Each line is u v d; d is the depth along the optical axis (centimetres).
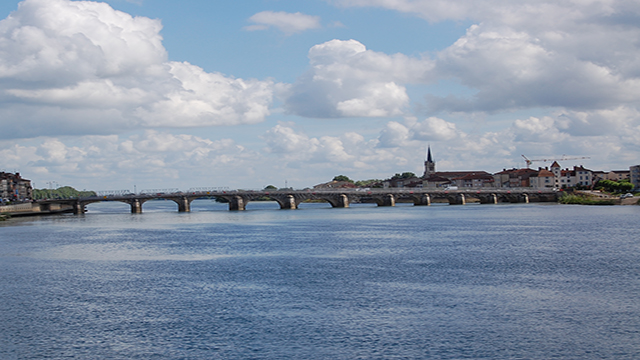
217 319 5150
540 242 10569
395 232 13138
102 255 9544
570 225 14350
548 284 6481
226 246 10612
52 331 4878
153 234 13562
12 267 8262
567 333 4619
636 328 4728
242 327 4891
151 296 6131
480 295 5944
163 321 5122
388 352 4241
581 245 10006
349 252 9481
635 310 5275
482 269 7544
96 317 5297
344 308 5469
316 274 7306
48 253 9875
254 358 4159
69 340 4631
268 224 16388
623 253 8925
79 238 12688
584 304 5512
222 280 6981
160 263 8500
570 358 4094
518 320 4991
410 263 8150
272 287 6494
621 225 14125
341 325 4906
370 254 9194
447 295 5962
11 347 4478
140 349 4391
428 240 11219
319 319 5097
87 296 6181
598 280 6694
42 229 15600
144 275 7444
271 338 4588
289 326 4900
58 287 6694
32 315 5406
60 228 15950
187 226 16062
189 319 5169
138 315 5341
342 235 12531
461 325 4866
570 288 6250
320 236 12362
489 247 9919
